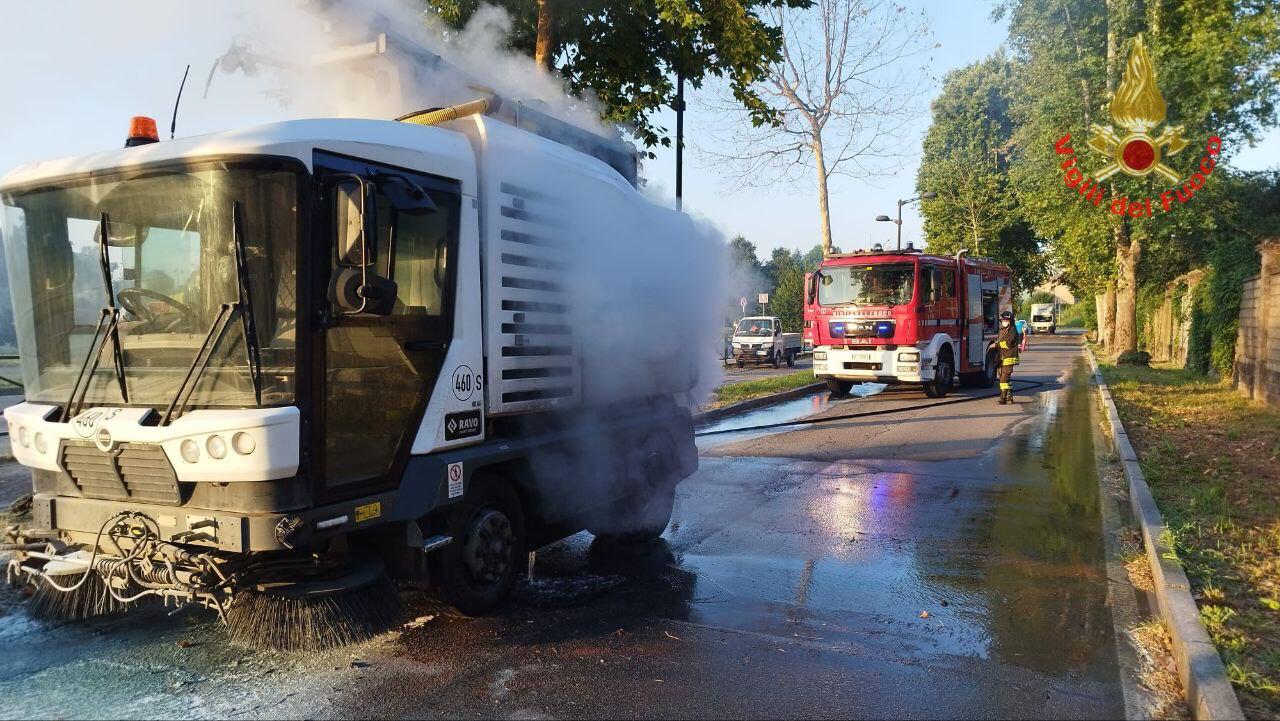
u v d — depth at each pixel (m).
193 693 3.88
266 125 3.90
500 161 5.04
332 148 3.97
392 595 4.56
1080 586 5.52
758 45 9.86
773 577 5.78
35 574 4.43
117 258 4.05
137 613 4.92
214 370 3.82
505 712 3.72
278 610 4.24
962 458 10.51
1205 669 3.77
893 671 4.18
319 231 3.91
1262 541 5.91
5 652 4.36
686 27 9.27
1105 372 22.61
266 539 3.75
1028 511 7.64
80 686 3.96
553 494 5.66
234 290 3.80
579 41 10.24
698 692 3.93
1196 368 21.27
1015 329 16.39
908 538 6.77
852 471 9.71
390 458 4.32
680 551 6.49
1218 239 21.23
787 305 38.78
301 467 3.84
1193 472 8.59
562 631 4.72
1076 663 4.28
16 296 4.42
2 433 11.27
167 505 3.98
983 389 20.17
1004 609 5.09
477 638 4.59
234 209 3.76
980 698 3.87
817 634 4.70
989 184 47.78
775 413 15.64
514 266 5.16
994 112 50.31
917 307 16.83
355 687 3.96
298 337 3.81
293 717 3.66
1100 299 41.81
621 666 4.23
